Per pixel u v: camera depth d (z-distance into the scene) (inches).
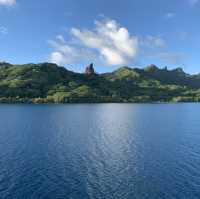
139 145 3198.8
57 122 5536.4
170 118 6599.4
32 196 1726.1
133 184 1930.4
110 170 2228.1
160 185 1914.4
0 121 5615.2
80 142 3358.8
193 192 1798.7
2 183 1934.1
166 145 3201.3
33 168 2261.3
